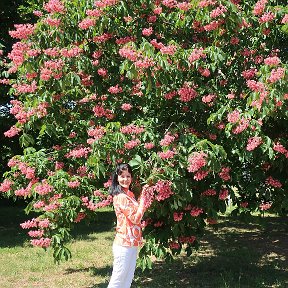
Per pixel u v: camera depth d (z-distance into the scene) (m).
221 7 5.39
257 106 4.93
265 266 6.99
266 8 5.82
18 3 11.91
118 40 5.89
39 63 5.58
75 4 5.95
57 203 5.50
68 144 6.42
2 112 11.45
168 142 5.11
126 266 4.12
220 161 5.42
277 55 6.54
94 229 10.75
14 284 6.12
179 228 5.79
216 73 6.12
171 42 5.48
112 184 4.28
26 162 5.95
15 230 10.85
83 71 5.78
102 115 6.11
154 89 5.75
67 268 7.05
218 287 5.79
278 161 5.96
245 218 6.62
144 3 5.91
